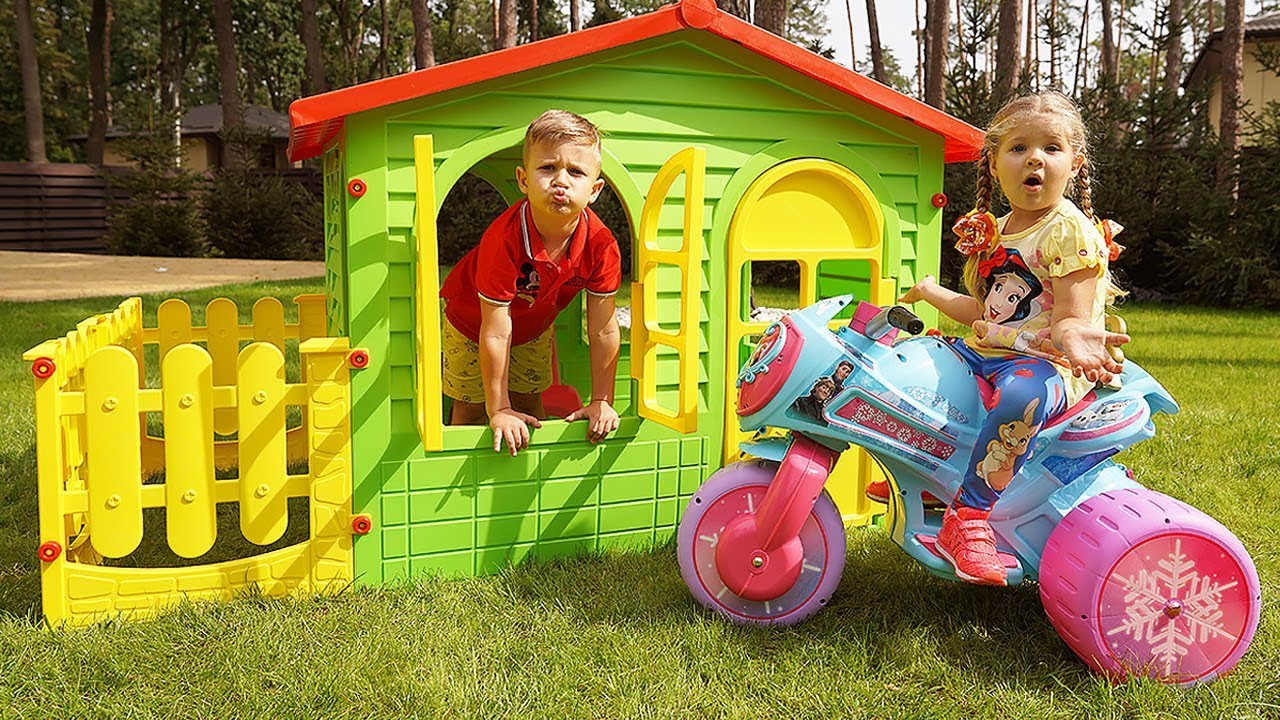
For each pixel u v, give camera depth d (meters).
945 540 2.87
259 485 3.12
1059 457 2.85
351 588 3.24
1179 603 2.63
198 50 47.66
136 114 22.41
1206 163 13.90
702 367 3.66
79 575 2.96
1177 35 15.91
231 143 22.28
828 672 2.69
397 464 3.28
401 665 2.68
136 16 47.16
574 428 3.47
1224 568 2.64
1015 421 2.73
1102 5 28.81
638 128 3.49
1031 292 2.75
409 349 3.27
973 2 13.89
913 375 2.83
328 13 43.75
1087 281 2.62
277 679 2.58
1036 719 2.48
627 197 3.50
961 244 2.91
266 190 21.16
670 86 3.52
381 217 3.21
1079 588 2.64
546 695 2.54
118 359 2.95
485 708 2.47
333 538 3.22
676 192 3.57
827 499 3.03
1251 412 5.97
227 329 4.94
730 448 3.72
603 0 30.97
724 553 2.95
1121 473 2.93
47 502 2.91
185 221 20.81
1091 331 2.52
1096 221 2.88
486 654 2.76
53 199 22.08
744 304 5.12
